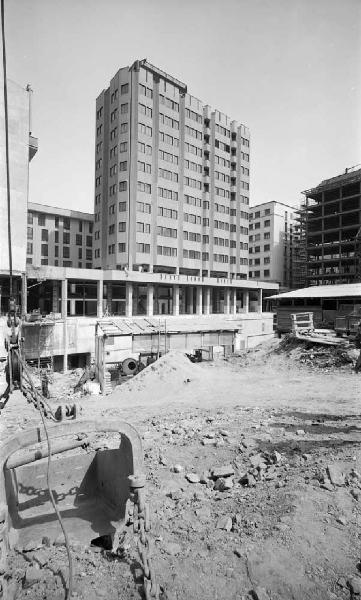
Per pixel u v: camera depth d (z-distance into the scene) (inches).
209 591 151.2
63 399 780.0
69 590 147.8
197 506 223.5
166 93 2319.1
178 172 2406.5
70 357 1755.7
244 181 2827.3
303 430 359.9
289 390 610.5
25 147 1535.4
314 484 230.5
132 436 193.5
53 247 2600.9
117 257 2202.3
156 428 429.1
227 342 1327.5
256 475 260.1
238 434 365.1
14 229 1528.1
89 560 173.3
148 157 2236.7
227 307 2635.3
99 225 2377.0
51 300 2197.3
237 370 872.9
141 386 805.2
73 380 1429.6
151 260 2261.3
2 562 156.7
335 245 2854.3
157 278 2175.2
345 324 945.5
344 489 221.6
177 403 602.9
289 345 966.4
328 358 778.8
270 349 1064.2
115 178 2239.2
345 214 2810.0
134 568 164.9
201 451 323.3
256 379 747.4
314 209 3088.1
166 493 244.4
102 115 2377.0
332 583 152.6
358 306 1063.0
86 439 217.2
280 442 328.5
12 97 1464.1
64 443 203.0
